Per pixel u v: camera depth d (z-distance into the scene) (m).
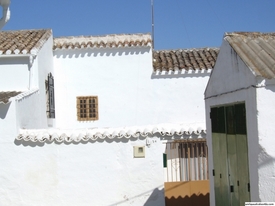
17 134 8.84
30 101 10.51
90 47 13.74
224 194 6.21
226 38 5.94
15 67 11.48
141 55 13.81
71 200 8.80
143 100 13.77
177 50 15.83
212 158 6.92
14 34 13.71
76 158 8.84
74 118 13.87
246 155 5.11
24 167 8.80
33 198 8.79
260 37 6.09
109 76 13.87
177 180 9.43
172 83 13.73
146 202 8.82
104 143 8.87
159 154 8.87
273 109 4.61
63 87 13.95
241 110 5.24
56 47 13.84
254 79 4.70
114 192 8.83
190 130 8.84
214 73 6.63
